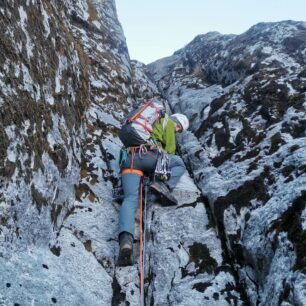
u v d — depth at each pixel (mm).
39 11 3676
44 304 2475
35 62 3311
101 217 3658
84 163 4203
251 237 3080
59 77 3863
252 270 2988
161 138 4023
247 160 4016
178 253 3320
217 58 7562
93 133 4754
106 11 9117
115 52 7617
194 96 6723
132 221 3336
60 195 3408
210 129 5008
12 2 3064
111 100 5961
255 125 4551
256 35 7492
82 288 2875
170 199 3797
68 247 3178
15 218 2643
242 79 5777
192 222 3645
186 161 4805
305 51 6305
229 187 3721
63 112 3812
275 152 3840
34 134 3037
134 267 3266
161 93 8242
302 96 4492
